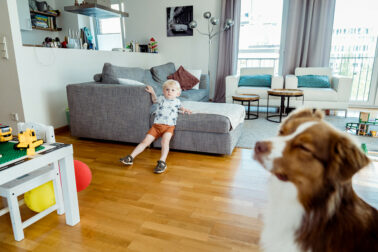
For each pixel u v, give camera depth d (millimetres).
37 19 4945
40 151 1181
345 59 4801
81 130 2773
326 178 642
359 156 592
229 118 2242
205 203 1585
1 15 2510
